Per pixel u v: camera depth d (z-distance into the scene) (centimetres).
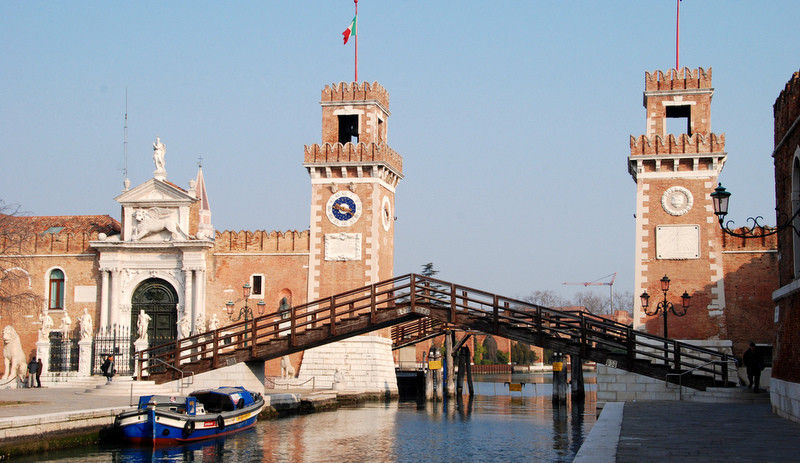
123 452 3756
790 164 3319
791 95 3269
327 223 6806
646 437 2473
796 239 3234
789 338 3150
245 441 4181
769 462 1997
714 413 3334
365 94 6894
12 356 6394
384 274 7000
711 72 5953
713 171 5850
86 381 6316
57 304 7112
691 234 5828
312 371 6712
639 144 5909
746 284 5944
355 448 4012
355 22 7050
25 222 6662
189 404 4166
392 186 7212
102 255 6988
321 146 6831
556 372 6706
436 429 4775
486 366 13500
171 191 6975
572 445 4141
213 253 6950
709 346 5709
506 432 4656
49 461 3447
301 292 6812
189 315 6850
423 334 7531
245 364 5238
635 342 4966
